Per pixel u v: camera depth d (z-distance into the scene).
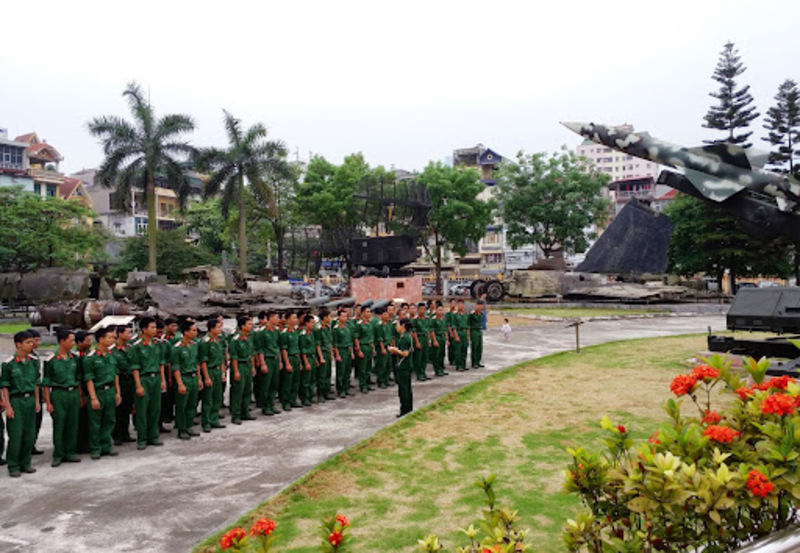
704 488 2.81
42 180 53.88
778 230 9.77
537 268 36.09
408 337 10.49
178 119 35.09
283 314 11.42
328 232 39.72
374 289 29.53
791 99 38.81
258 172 36.44
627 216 30.72
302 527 5.62
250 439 9.16
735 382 3.70
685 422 3.96
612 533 3.19
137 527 5.87
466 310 15.48
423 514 5.88
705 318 27.39
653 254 30.28
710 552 2.83
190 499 6.61
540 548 5.00
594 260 31.27
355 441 8.84
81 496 6.77
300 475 7.32
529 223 42.72
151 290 25.58
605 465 3.30
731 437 3.20
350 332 12.60
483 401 10.86
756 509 3.01
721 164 10.10
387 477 7.00
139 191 40.56
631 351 16.70
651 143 10.80
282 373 11.17
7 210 35.09
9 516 6.21
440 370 14.46
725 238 35.84
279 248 45.78
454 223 39.56
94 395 8.20
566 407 10.24
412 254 30.44
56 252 36.34
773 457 2.94
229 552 3.32
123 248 50.09
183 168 36.34
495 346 19.14
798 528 2.14
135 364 8.82
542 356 16.06
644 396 10.91
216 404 9.90
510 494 6.32
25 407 7.62
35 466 7.98
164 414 9.93
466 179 40.56
